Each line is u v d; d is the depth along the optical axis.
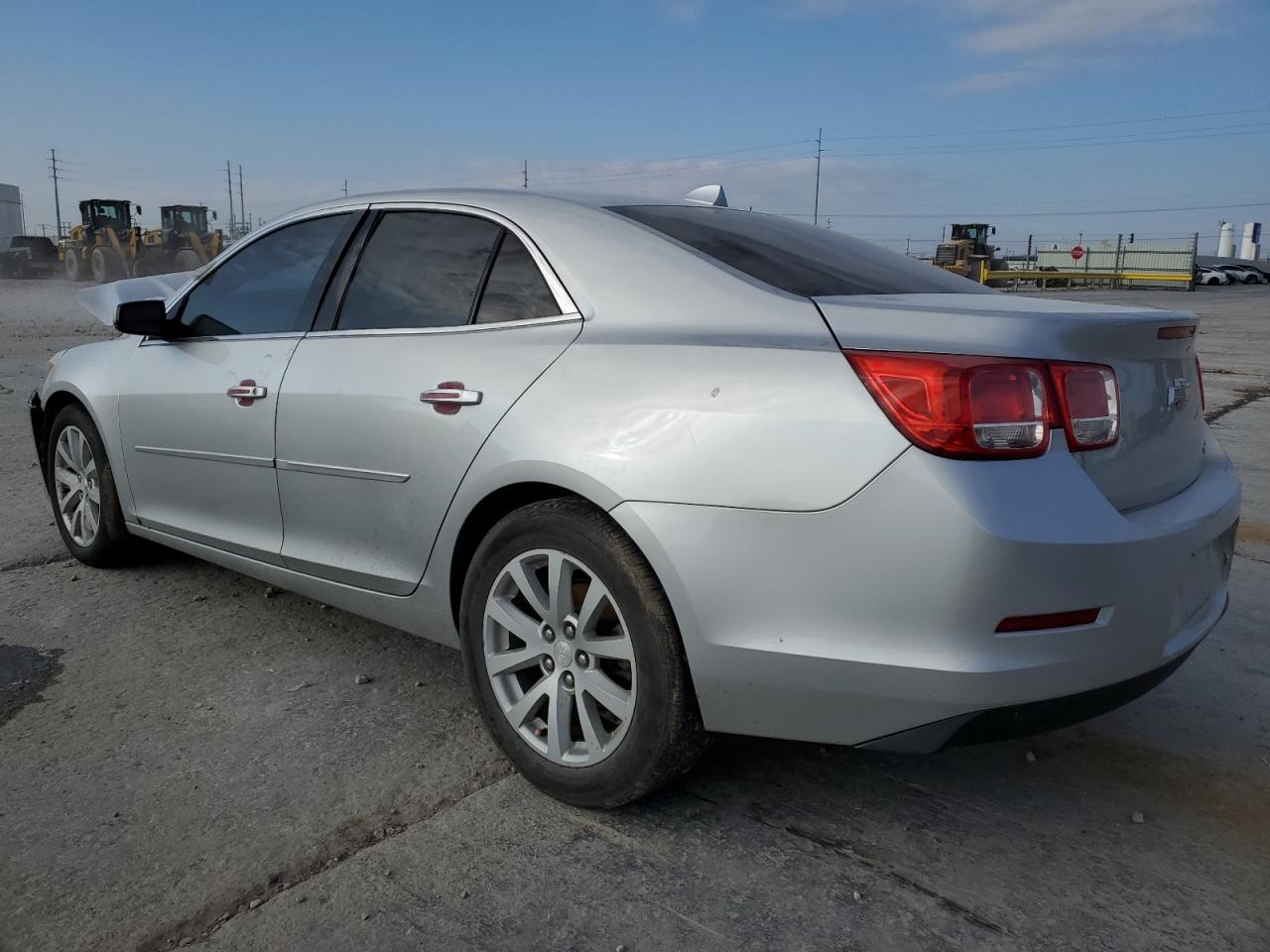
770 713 2.22
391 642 3.59
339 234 3.27
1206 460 2.75
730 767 2.74
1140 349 2.32
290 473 3.15
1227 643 3.68
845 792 2.62
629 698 2.35
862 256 2.95
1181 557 2.21
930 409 2.00
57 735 2.87
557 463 2.38
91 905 2.11
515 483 2.48
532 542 2.47
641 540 2.24
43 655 3.43
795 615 2.12
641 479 2.24
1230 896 2.22
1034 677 2.02
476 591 2.62
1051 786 2.68
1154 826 2.49
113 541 4.19
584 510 2.39
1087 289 49.81
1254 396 10.48
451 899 2.15
